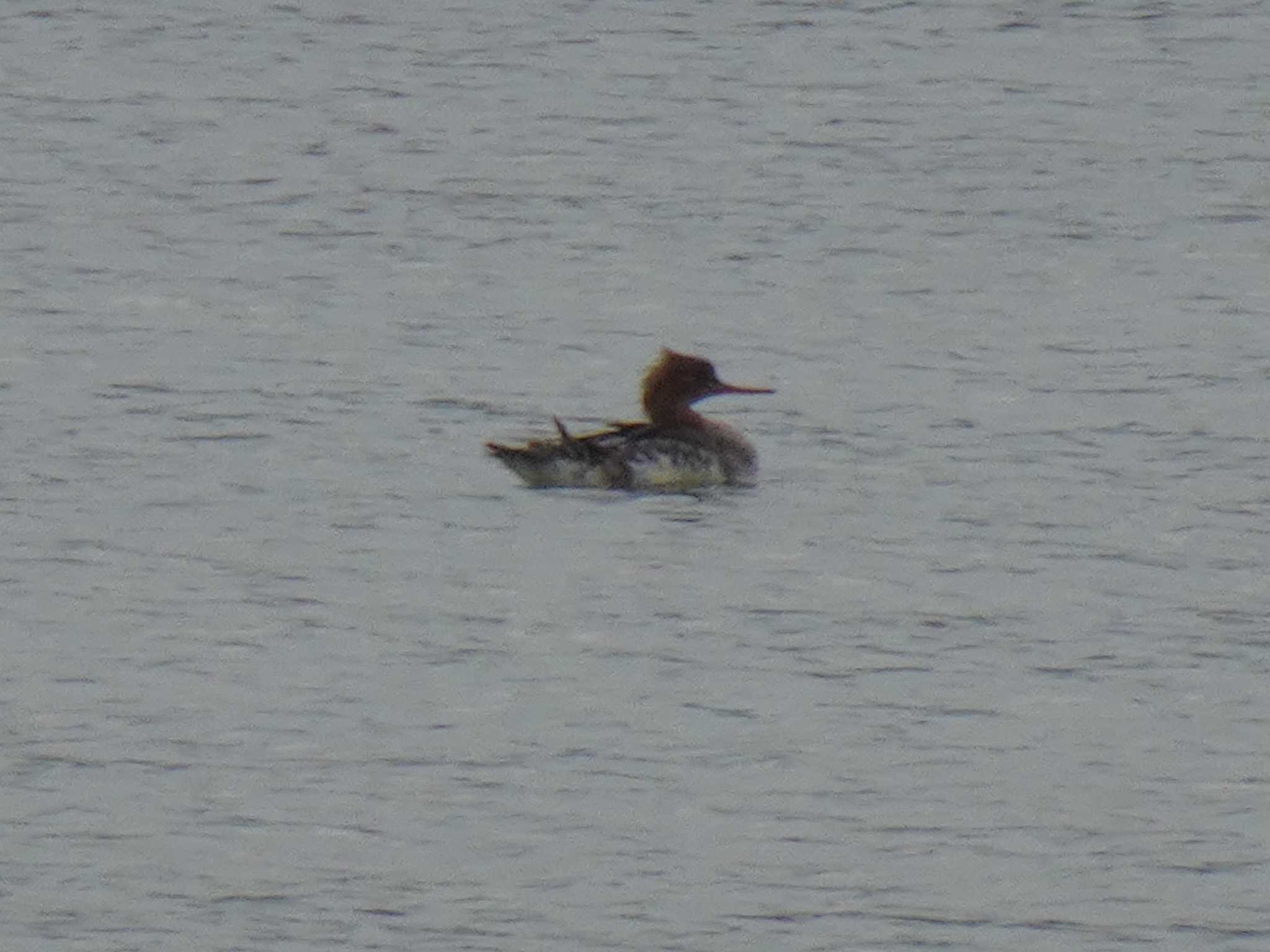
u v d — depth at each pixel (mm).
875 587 24641
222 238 38656
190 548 25578
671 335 34062
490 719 21594
